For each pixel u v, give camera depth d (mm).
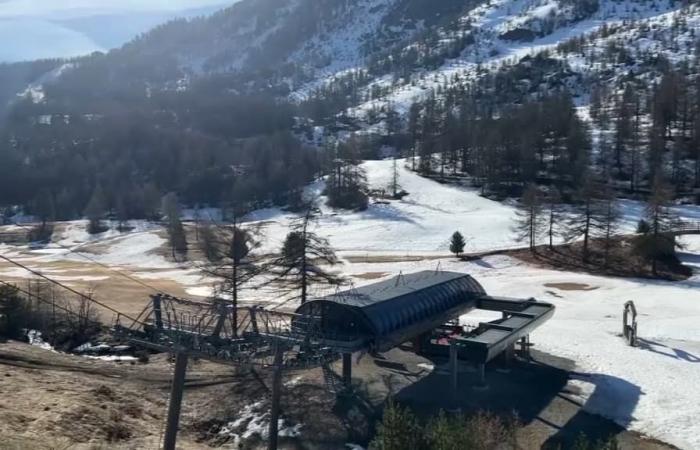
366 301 34656
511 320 38156
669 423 31641
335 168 122312
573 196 98188
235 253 41594
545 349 43625
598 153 124500
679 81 151000
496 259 77125
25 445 22969
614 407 33656
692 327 48688
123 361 41688
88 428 27297
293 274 45812
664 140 126375
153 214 133125
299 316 30250
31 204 151875
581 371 39094
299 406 32844
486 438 22547
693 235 79625
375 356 41469
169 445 25719
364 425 31203
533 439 29859
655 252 68688
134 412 31297
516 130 126812
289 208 120250
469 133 134000
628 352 42750
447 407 33156
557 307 56625
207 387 36000
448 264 76375
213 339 27859
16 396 29422
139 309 57938
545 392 35625
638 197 105188
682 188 109188
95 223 119625
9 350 39812
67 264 90625
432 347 41219
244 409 32969
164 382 36594
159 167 169125
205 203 146000
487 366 39688
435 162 137000
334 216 107812
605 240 77938
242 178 135875
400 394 34969
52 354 40812
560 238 83312
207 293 66625
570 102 160625
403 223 99750
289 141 173125
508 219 96938
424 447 18859
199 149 175250
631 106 145500
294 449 29094
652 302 57562
